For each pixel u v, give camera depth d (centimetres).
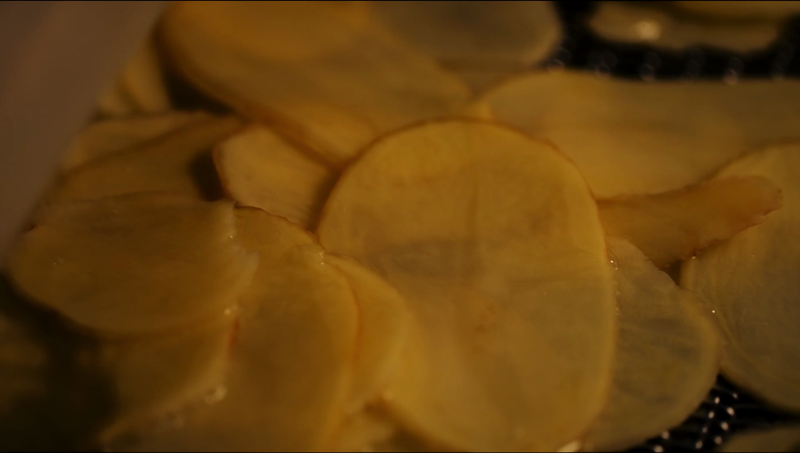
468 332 29
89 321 28
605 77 35
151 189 32
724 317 30
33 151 31
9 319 29
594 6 37
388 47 35
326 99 33
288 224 30
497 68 35
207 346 28
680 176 32
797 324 30
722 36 36
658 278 30
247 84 34
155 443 27
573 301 29
